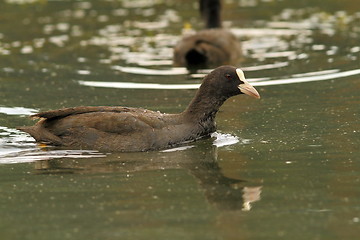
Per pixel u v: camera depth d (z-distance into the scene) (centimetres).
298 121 1527
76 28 2523
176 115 1452
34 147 1392
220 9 2416
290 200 1082
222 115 1608
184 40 2155
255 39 2366
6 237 962
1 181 1205
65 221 1014
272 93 1761
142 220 1011
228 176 1205
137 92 1795
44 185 1179
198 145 1401
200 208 1056
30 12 2788
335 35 2347
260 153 1328
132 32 2467
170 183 1176
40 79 1923
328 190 1120
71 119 1406
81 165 1285
